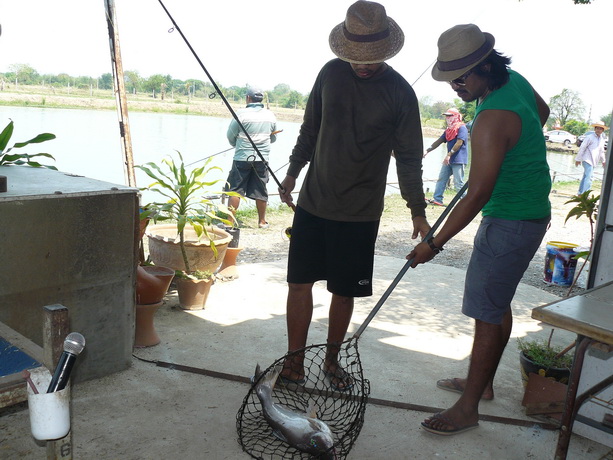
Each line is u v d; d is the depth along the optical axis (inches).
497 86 102.3
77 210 114.9
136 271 130.6
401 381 132.8
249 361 138.1
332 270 123.3
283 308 174.1
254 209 333.4
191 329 154.4
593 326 71.9
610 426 109.2
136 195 123.7
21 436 103.9
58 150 350.3
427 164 602.2
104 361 125.4
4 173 128.2
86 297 119.7
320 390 119.9
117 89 177.5
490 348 109.9
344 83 117.1
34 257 110.7
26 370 61.1
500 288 107.3
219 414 114.6
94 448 101.2
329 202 120.4
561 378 120.2
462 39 100.3
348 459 102.0
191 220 167.8
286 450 102.0
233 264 199.2
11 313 109.8
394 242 281.1
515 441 111.2
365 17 110.0
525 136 102.4
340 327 127.2
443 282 212.2
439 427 110.6
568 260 221.9
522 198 105.4
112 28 175.0
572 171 673.0
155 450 101.9
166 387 123.5
